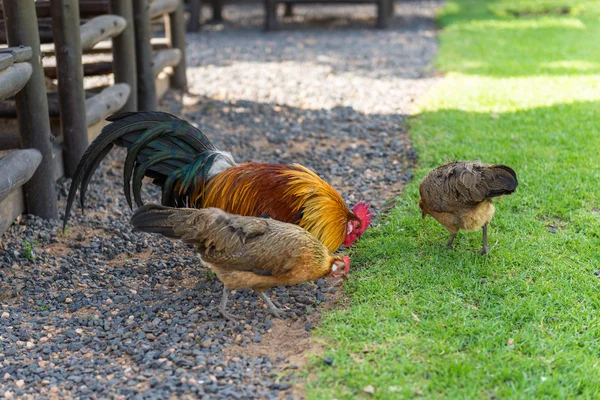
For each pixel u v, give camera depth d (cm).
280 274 260
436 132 363
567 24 662
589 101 388
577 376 245
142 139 280
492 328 256
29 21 295
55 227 306
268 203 275
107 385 247
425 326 258
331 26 734
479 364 248
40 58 300
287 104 425
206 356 254
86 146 331
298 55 577
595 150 337
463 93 419
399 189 322
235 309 271
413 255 284
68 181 329
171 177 280
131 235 304
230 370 250
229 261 259
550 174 321
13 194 300
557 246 285
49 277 285
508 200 306
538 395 241
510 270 277
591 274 274
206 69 527
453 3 877
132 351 257
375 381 244
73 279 283
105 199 325
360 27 723
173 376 248
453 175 274
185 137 283
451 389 242
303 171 279
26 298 276
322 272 263
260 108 417
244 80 489
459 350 252
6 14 293
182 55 455
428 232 295
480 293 268
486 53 542
